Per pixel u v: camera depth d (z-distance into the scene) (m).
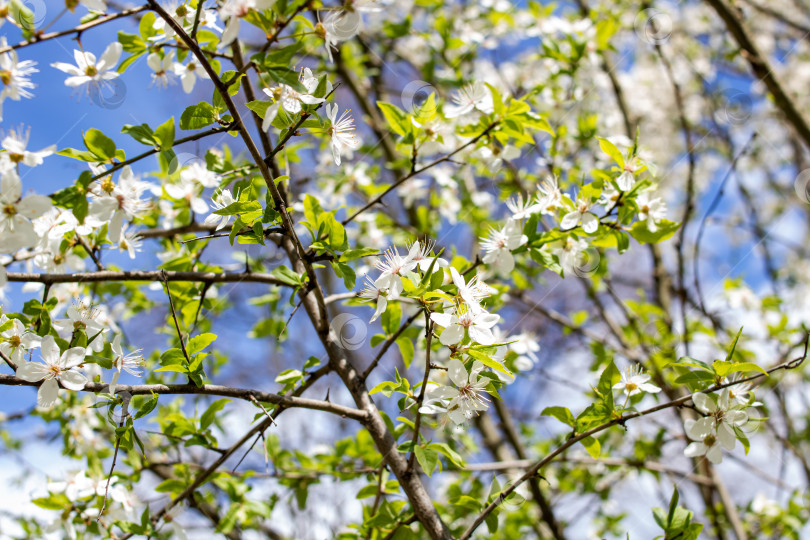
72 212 0.81
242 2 0.77
